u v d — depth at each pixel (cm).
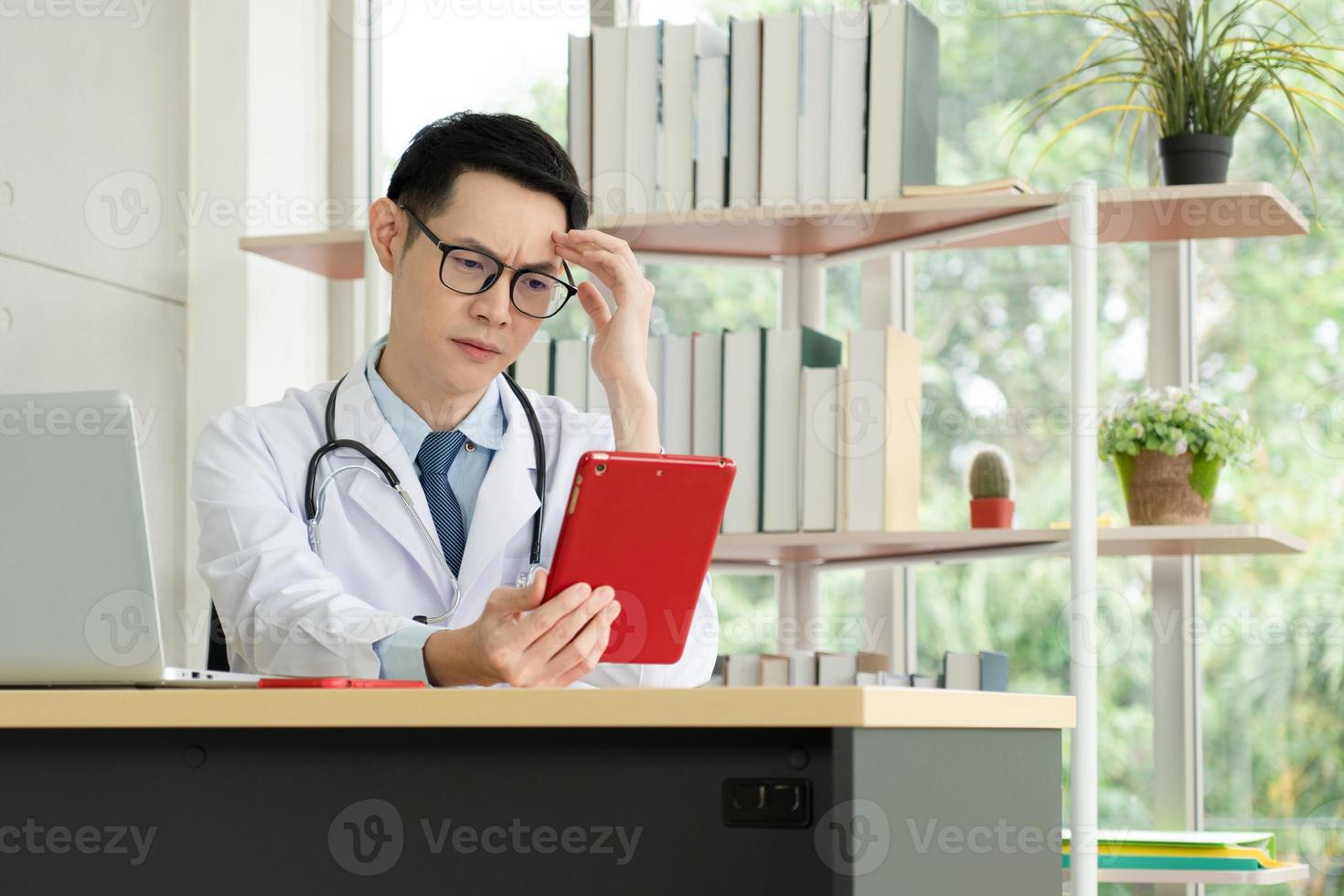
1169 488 213
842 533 218
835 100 229
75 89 237
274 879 90
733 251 248
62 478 103
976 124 257
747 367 230
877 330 234
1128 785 241
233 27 265
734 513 228
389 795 89
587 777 87
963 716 91
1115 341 249
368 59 291
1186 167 221
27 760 94
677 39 237
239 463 163
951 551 225
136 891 92
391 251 166
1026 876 102
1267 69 224
